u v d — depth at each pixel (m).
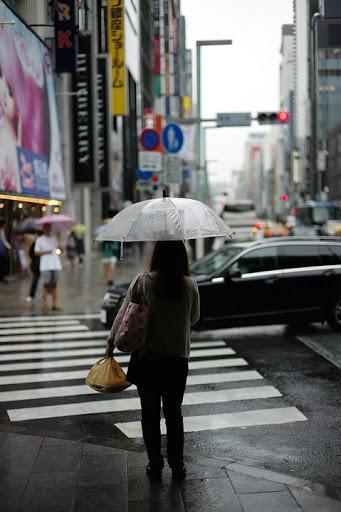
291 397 7.49
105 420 6.66
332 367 9.02
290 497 4.34
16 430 6.12
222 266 11.38
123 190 48.59
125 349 4.46
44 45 23.28
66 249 30.78
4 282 20.84
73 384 8.20
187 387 7.96
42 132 22.86
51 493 4.42
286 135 113.56
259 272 11.48
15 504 4.23
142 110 59.16
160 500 4.30
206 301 11.12
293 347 10.48
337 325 11.81
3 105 18.62
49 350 10.45
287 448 5.79
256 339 11.27
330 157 87.38
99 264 30.30
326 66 44.16
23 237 23.16
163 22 68.19
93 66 28.95
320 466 5.35
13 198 20.77
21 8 22.94
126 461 5.07
